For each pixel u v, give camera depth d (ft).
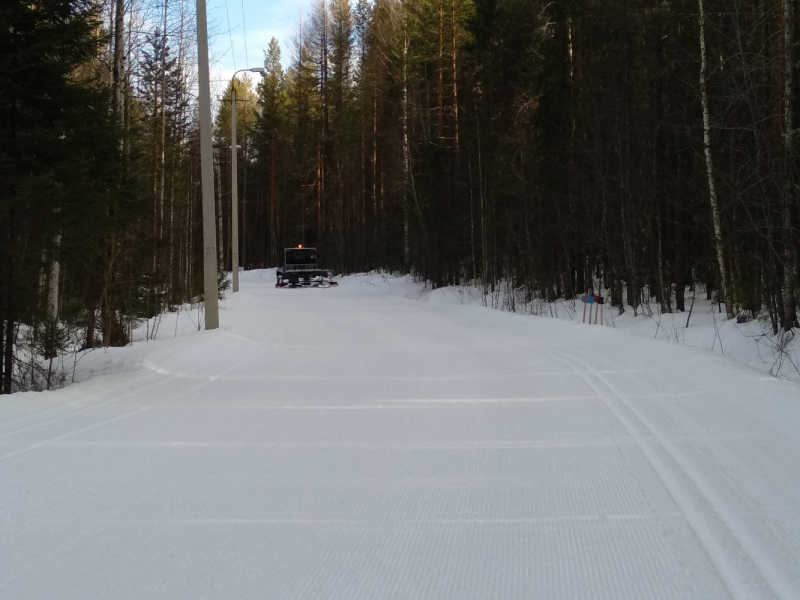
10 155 33.73
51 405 28.43
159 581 12.51
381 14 161.27
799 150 45.29
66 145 34.73
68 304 49.65
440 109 123.95
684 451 20.29
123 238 50.93
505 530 14.93
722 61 53.88
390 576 12.73
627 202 72.13
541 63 93.56
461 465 19.98
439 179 118.62
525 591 12.09
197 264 122.21
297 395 31.40
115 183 40.01
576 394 30.09
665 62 67.21
